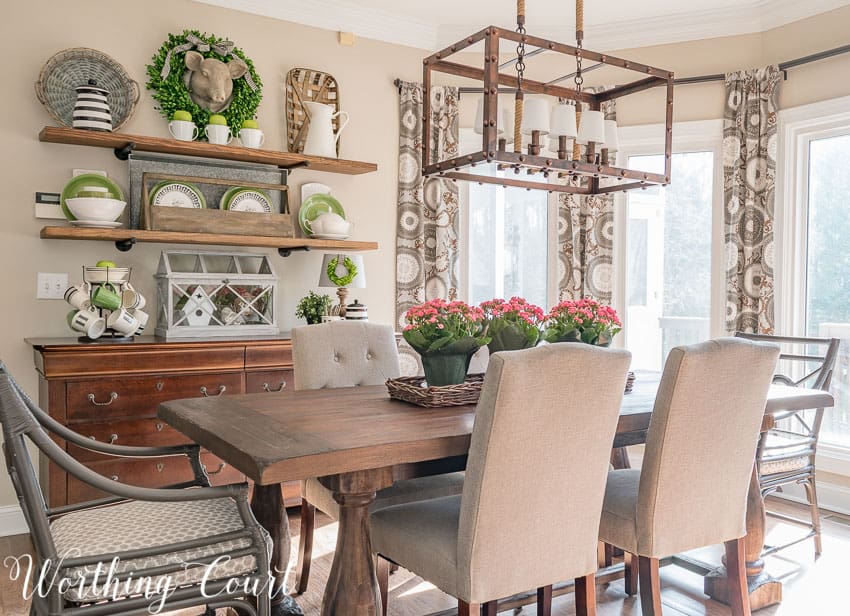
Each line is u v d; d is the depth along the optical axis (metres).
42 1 3.18
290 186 3.83
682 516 1.96
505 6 3.93
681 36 4.11
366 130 4.08
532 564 1.69
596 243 4.32
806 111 3.68
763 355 1.96
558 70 4.37
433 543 1.74
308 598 2.50
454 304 2.23
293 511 3.50
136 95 3.36
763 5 3.83
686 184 4.25
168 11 3.49
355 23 4.01
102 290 3.03
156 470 3.01
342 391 2.43
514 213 4.52
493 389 1.53
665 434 1.87
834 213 3.70
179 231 3.29
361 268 3.78
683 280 4.27
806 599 2.51
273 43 3.78
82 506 1.81
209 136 3.42
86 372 2.85
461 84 4.35
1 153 3.12
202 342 3.09
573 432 1.67
